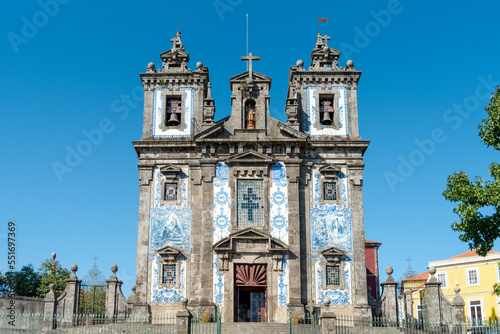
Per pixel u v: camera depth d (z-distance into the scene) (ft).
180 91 123.34
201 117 121.80
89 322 108.37
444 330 90.89
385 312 109.81
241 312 112.68
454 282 176.14
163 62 125.70
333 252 111.45
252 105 122.42
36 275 174.50
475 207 84.64
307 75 123.95
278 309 108.17
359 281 110.83
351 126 121.19
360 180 116.67
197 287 109.40
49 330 95.35
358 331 95.50
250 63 122.83
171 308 108.88
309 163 117.39
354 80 123.95
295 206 113.70
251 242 111.65
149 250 112.27
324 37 127.85
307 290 110.32
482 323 88.28
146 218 114.11
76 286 110.32
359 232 113.91
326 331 86.07
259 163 116.16
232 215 113.19
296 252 111.04
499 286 84.07
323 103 123.85
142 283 110.22
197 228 113.09
